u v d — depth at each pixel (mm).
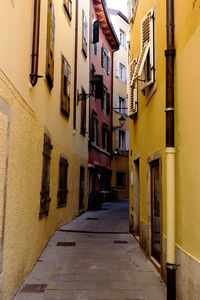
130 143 10164
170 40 4762
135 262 6434
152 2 6750
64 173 10664
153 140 6375
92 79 16125
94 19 18750
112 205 20219
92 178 18297
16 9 4066
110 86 23719
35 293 4539
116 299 4488
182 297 4145
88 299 4457
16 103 4152
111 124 23562
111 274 5613
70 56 11523
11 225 4012
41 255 6672
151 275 5586
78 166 13602
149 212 6750
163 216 5414
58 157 9430
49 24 7191
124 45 27594
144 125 7484
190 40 3980
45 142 6996
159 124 5824
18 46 4230
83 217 13430
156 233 6316
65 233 9266
